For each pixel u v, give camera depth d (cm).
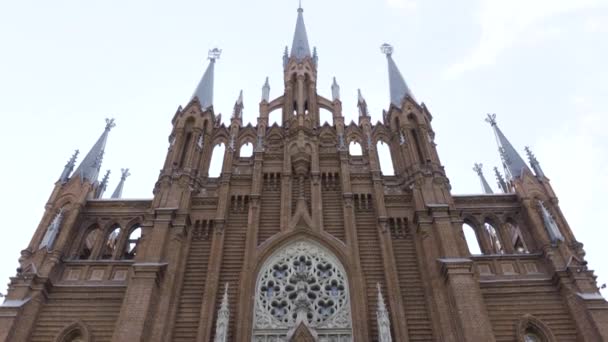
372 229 3491
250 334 2917
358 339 2845
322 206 3631
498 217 3591
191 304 3098
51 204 3581
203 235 3491
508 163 3909
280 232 3425
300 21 5788
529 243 3447
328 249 3372
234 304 3086
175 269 3172
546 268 3212
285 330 2948
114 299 3105
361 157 3984
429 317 2986
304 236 3434
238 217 3594
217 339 2692
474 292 2889
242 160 3994
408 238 3438
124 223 3603
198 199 3666
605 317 2823
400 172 3844
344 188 3662
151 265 3062
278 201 3691
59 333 2939
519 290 3103
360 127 4244
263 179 3831
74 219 3497
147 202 3681
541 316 2986
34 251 3281
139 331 2752
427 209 3425
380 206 3538
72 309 3066
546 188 3659
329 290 3172
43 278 3084
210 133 4162
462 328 2736
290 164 3875
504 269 3241
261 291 3167
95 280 3216
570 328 2914
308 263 3312
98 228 3619
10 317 2855
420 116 4119
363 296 3047
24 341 2836
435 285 3055
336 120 4238
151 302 2927
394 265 3222
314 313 3039
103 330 2970
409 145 3900
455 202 3666
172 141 4022
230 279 3222
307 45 5200
